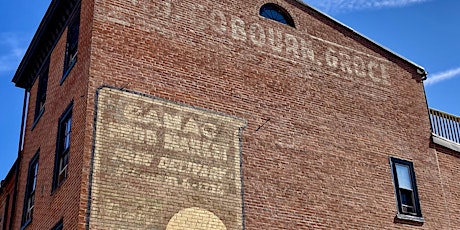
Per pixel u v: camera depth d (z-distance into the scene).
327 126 17.97
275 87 17.45
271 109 17.00
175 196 14.09
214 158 15.19
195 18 16.83
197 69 16.08
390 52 21.30
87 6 15.86
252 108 16.62
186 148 14.83
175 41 16.06
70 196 13.55
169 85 15.34
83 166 13.16
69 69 16.17
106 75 14.45
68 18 17.89
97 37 14.78
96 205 12.95
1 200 24.03
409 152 19.75
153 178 13.97
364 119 19.08
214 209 14.57
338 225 16.61
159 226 13.55
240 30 17.67
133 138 14.12
